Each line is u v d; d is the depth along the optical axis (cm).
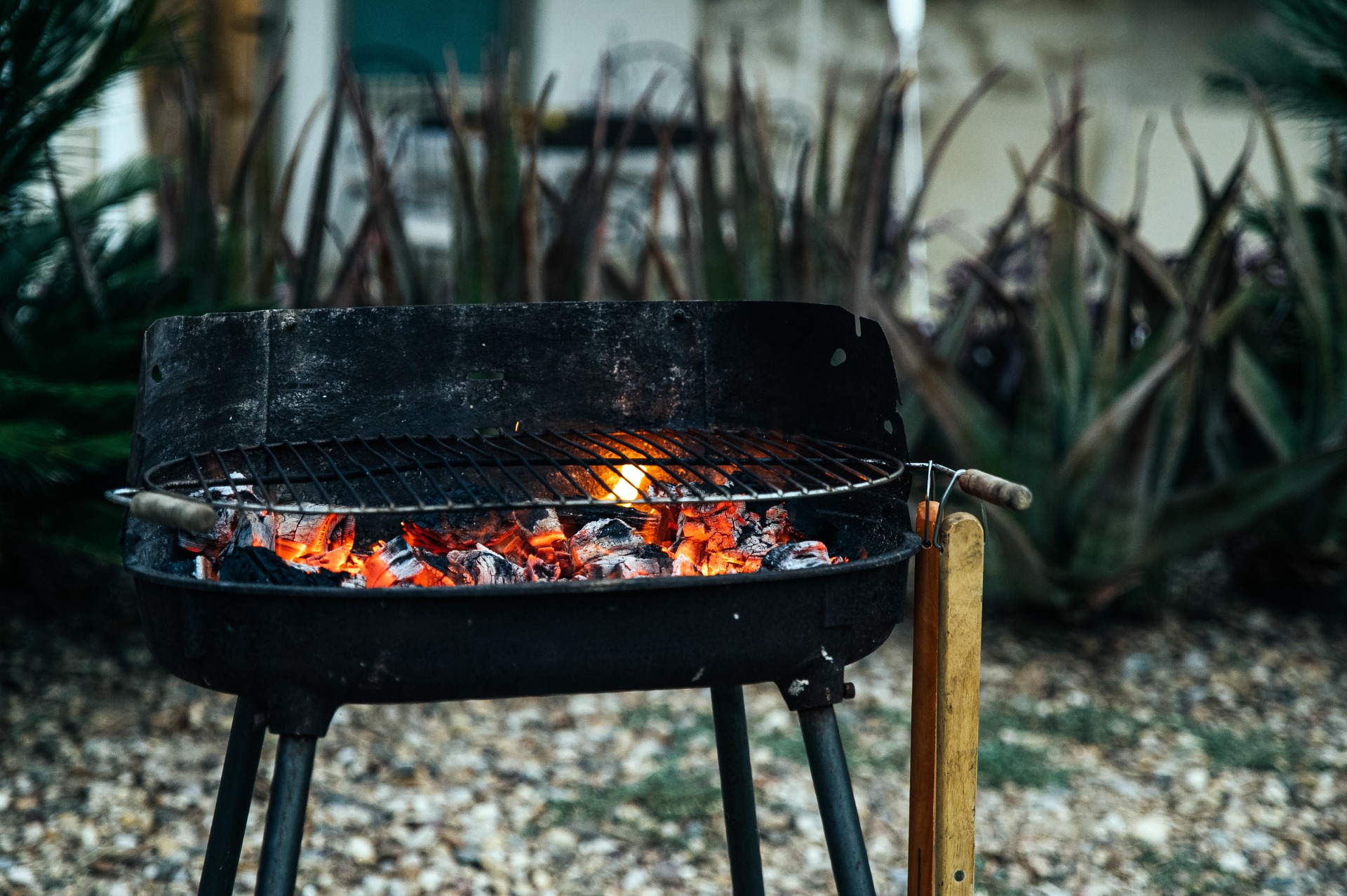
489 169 287
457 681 112
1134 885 195
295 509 117
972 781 135
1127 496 284
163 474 137
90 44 246
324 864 193
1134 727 259
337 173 549
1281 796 227
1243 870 200
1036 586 303
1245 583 352
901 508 141
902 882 194
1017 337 349
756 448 152
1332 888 194
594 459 149
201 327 139
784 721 260
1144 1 638
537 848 201
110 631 291
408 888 187
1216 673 294
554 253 293
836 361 153
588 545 144
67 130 266
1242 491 291
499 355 158
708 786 225
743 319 158
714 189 303
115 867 189
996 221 622
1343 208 309
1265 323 342
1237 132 640
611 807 216
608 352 159
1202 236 301
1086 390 318
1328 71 328
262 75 556
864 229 288
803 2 623
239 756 139
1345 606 341
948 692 133
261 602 110
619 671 115
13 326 265
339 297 274
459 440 155
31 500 245
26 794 210
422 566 134
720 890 191
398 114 530
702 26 627
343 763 229
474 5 616
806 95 629
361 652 110
